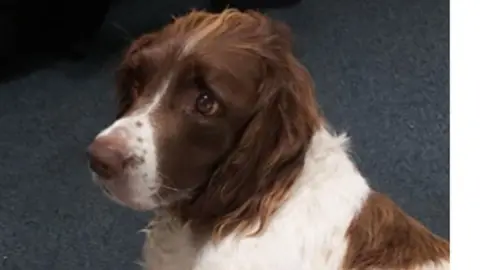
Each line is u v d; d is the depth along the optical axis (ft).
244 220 3.88
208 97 3.63
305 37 8.94
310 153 3.92
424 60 8.61
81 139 7.57
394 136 7.54
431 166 7.18
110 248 6.39
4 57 8.46
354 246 3.81
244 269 3.86
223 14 3.81
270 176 3.83
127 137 3.62
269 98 3.73
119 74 4.01
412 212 6.68
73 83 8.35
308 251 3.80
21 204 6.82
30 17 8.48
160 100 3.68
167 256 4.23
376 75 8.39
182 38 3.69
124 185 3.68
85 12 8.57
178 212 4.06
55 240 6.47
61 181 7.07
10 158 7.33
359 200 3.91
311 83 3.95
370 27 9.14
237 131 3.74
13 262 6.26
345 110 7.88
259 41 3.74
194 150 3.73
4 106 8.02
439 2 9.53
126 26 9.14
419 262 3.77
